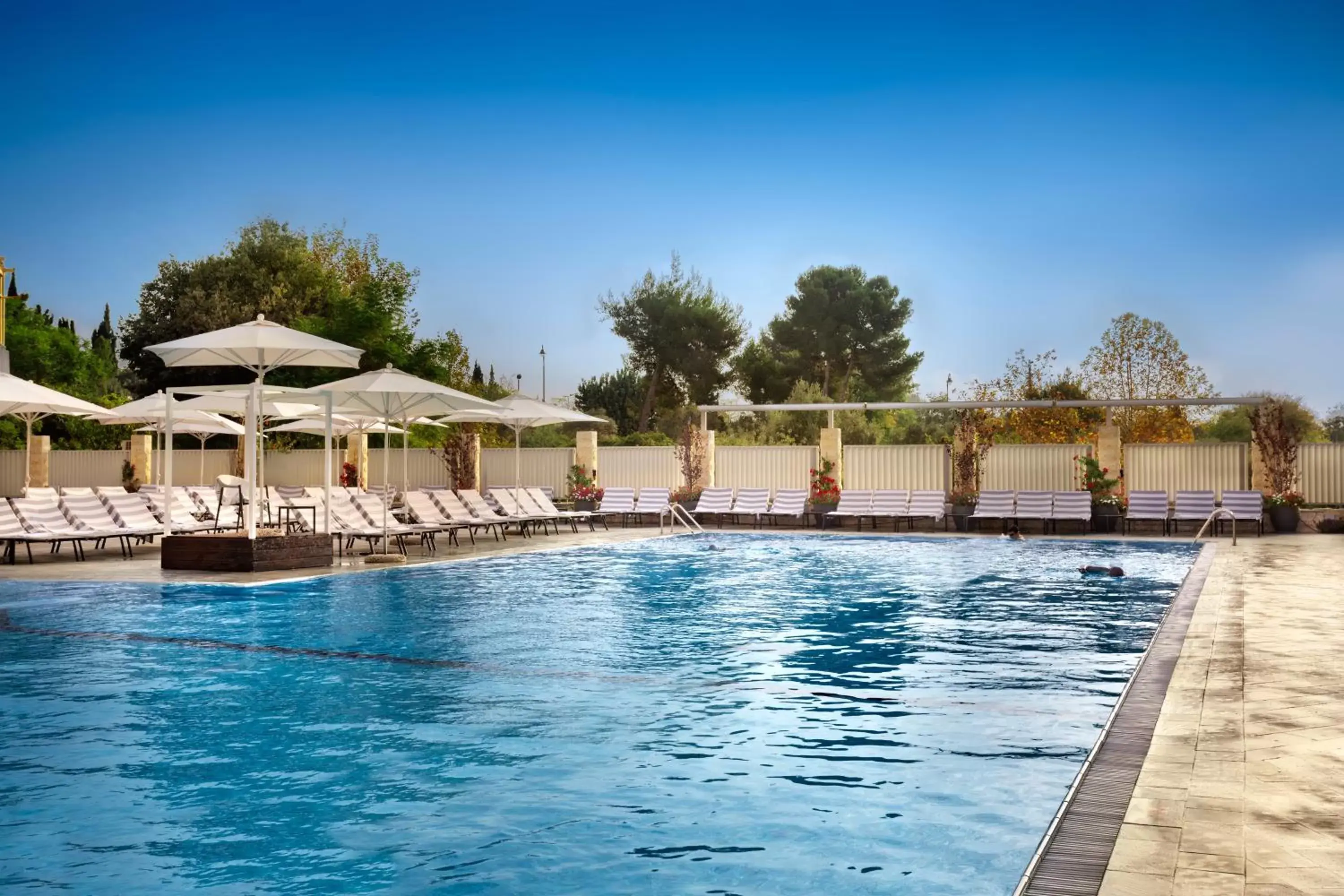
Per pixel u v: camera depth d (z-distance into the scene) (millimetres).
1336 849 3959
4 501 16344
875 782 5551
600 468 28766
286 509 17797
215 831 4895
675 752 6145
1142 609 11820
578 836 4809
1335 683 7148
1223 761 5227
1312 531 22391
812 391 45562
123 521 18000
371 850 4656
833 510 24875
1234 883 3615
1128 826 4258
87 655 9117
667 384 50375
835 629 10555
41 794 5414
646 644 9695
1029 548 19688
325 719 6910
